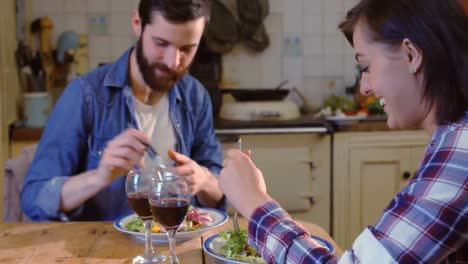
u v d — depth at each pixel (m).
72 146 1.88
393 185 3.29
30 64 3.33
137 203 1.32
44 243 1.46
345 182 3.25
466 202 0.84
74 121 1.88
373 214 3.29
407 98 0.92
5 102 3.03
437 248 0.85
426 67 0.89
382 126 3.23
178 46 1.81
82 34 3.55
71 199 1.73
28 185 1.82
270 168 3.19
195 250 1.40
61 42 3.48
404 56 0.90
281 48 3.70
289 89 3.64
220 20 3.53
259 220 1.06
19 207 1.95
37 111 3.21
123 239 1.49
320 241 1.39
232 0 3.60
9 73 3.15
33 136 3.10
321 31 3.71
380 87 0.93
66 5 3.52
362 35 0.95
